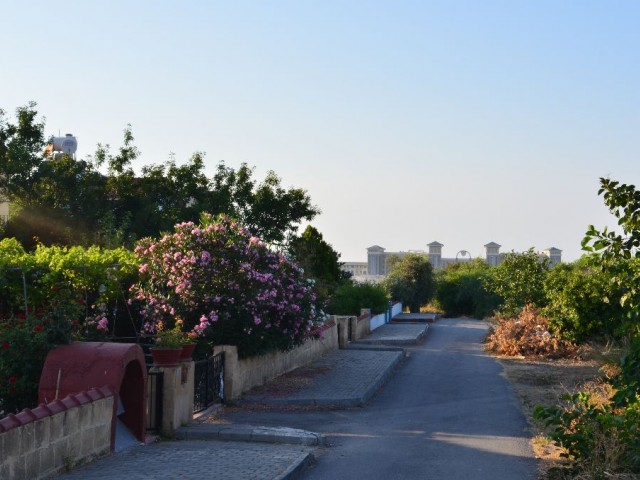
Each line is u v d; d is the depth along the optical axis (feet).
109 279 63.36
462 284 207.21
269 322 65.77
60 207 109.40
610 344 89.35
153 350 45.98
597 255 35.68
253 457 38.99
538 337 96.53
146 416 44.32
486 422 52.70
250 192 127.44
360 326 121.49
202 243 65.72
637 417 36.58
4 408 44.86
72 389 39.11
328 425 51.47
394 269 221.46
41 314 54.70
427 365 88.48
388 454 42.24
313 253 134.00
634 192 34.76
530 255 129.39
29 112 112.37
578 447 36.58
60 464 34.37
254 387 65.57
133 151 116.78
